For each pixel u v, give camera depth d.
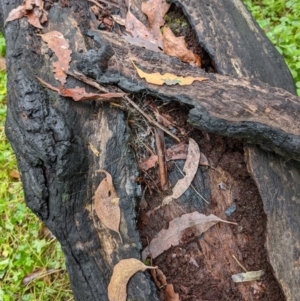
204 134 0.51
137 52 0.52
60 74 0.50
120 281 0.43
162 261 0.47
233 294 0.46
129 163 0.47
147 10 0.60
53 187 0.46
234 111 0.48
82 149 0.47
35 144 0.45
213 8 0.58
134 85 0.49
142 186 0.49
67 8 0.56
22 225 0.68
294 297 0.43
